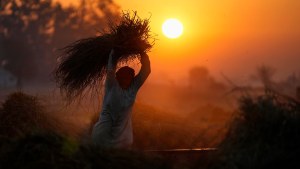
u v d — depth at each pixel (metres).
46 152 8.40
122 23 11.86
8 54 100.06
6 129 12.20
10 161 8.40
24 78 98.69
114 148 8.99
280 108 8.96
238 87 9.34
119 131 11.28
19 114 12.45
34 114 12.61
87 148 8.66
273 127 8.71
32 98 13.04
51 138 8.66
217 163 8.66
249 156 8.46
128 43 11.73
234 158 8.50
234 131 8.88
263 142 8.60
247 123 8.84
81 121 14.70
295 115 8.92
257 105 8.89
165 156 9.62
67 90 12.59
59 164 8.27
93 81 12.45
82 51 12.22
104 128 11.24
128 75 11.41
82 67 12.27
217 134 9.32
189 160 9.53
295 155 8.41
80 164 8.33
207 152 9.48
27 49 101.25
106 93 11.41
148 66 11.66
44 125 12.34
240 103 8.99
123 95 11.31
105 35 12.08
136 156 8.84
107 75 11.42
